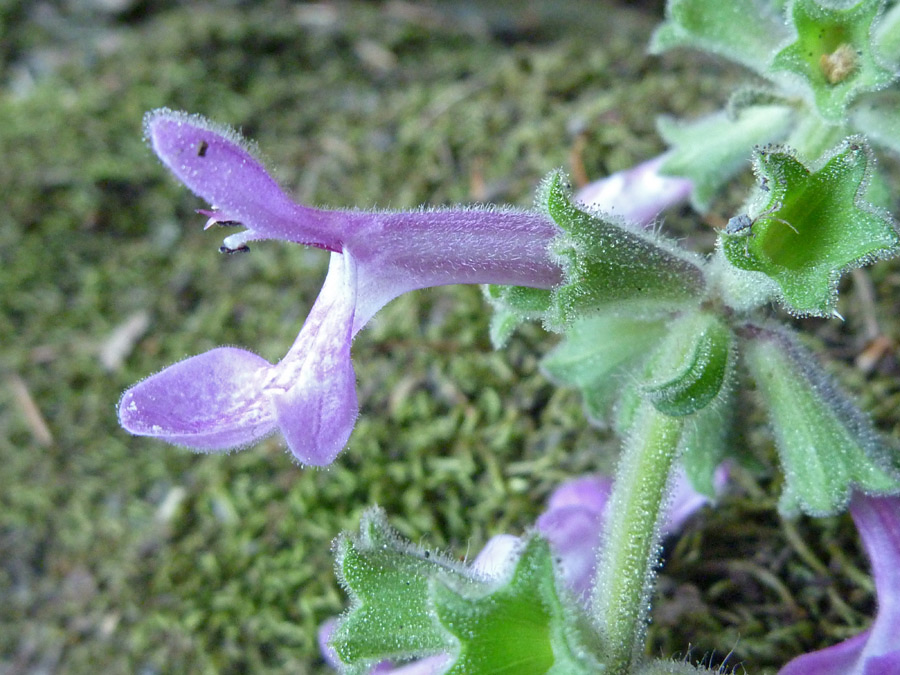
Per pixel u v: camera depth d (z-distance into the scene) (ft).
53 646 0.18
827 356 0.19
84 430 0.21
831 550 0.17
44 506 0.20
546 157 0.23
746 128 0.15
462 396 0.20
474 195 0.23
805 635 0.16
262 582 0.18
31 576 0.19
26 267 0.24
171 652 0.18
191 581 0.19
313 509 0.19
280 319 0.22
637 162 0.23
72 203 0.25
